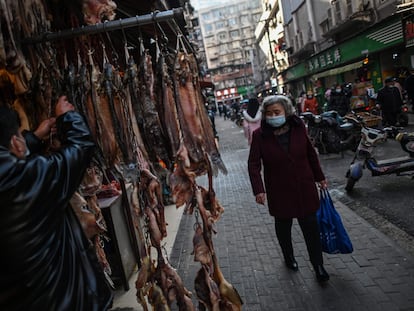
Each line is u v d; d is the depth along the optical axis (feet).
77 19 10.85
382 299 10.32
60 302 5.22
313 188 11.47
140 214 8.11
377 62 51.42
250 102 30.55
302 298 10.99
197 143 7.62
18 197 4.64
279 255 14.05
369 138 19.54
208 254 7.97
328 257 13.17
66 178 5.22
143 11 13.60
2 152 4.73
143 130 7.80
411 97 35.76
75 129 5.67
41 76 7.43
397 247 13.11
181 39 7.73
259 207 20.39
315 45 83.92
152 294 8.23
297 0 94.32
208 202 8.28
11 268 4.78
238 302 8.23
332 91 43.62
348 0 59.72
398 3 45.16
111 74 7.25
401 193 18.74
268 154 11.54
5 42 6.44
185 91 7.54
